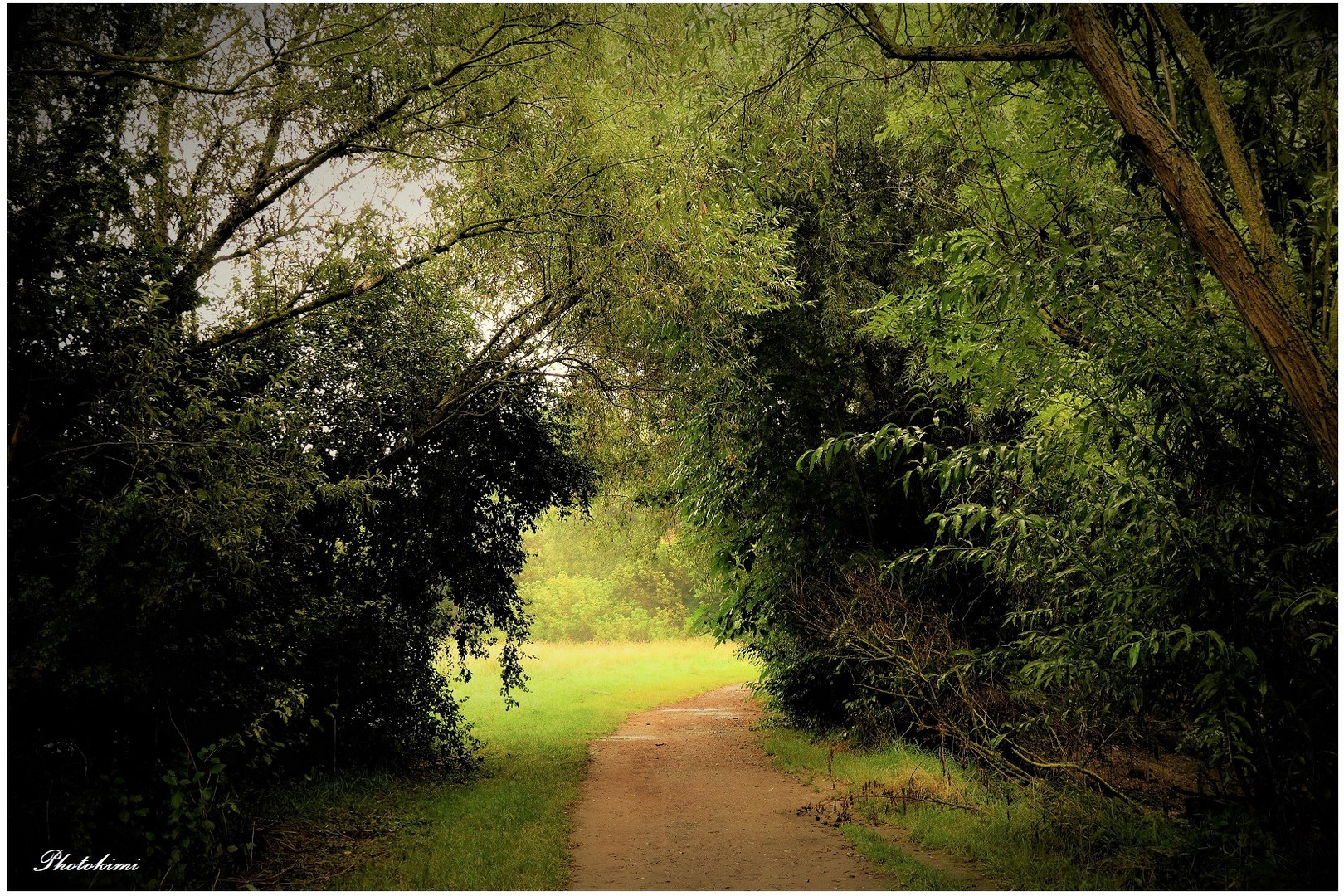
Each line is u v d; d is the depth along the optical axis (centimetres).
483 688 2128
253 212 813
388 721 1111
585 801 990
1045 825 714
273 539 827
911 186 1210
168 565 615
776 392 1261
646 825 857
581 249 978
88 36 655
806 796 995
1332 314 470
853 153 1219
